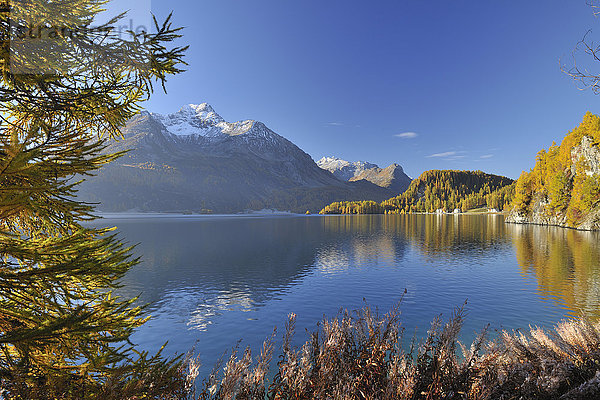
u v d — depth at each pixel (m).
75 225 2.80
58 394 2.31
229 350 16.19
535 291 25.94
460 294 25.97
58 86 2.64
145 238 80.69
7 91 2.52
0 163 1.94
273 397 2.85
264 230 109.88
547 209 110.50
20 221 3.00
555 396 2.76
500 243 63.16
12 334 2.12
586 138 94.12
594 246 52.59
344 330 3.23
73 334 2.26
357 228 119.88
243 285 32.06
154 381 2.57
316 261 46.16
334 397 2.54
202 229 112.44
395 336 3.20
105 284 2.58
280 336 17.95
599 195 85.81
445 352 3.04
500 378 2.94
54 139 2.36
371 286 30.25
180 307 24.62
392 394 2.68
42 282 2.20
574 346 3.29
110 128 3.23
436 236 83.06
